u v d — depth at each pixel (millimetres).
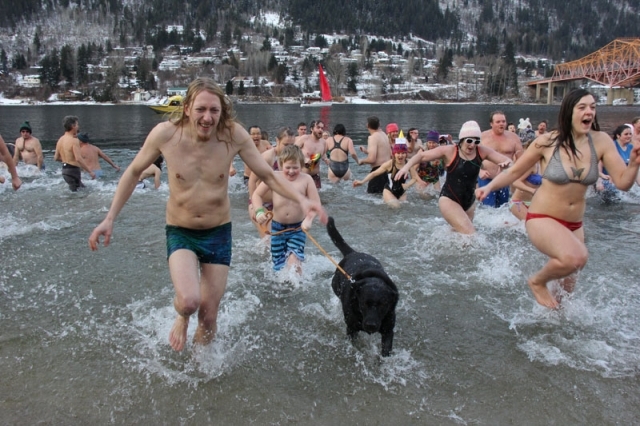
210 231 3660
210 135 3465
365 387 3428
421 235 6828
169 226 3682
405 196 9180
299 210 5488
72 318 4363
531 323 4301
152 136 3477
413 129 12125
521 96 119188
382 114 47781
